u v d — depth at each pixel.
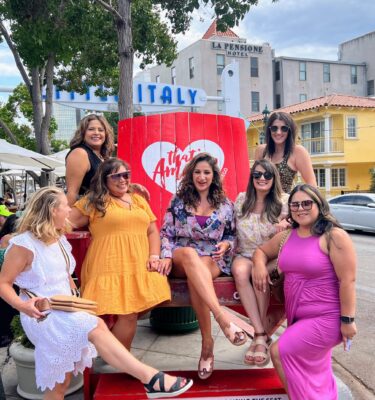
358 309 6.37
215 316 3.04
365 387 4.05
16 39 7.56
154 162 4.84
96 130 3.91
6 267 2.81
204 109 36.66
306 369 2.90
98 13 8.68
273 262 3.35
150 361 4.33
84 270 3.28
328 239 2.87
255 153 4.31
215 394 3.01
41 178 12.67
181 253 3.27
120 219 3.19
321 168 26.59
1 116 18.83
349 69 43.06
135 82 9.45
